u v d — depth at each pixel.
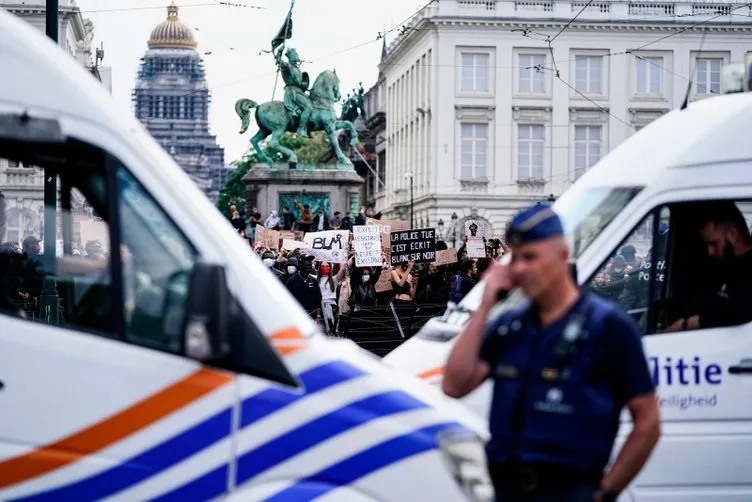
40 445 5.45
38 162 5.84
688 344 8.17
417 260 25.70
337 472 5.55
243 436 5.51
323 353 5.65
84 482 5.45
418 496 5.57
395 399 5.66
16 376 5.47
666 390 8.14
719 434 8.15
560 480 4.96
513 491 5.06
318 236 26.56
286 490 5.51
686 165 8.27
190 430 5.48
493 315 7.03
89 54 62.56
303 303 21.31
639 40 81.56
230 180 143.12
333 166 53.50
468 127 83.31
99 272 5.61
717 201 8.25
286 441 5.53
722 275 8.26
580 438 4.95
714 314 8.22
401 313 21.05
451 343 8.42
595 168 8.87
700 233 8.29
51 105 5.66
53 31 19.77
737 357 8.17
